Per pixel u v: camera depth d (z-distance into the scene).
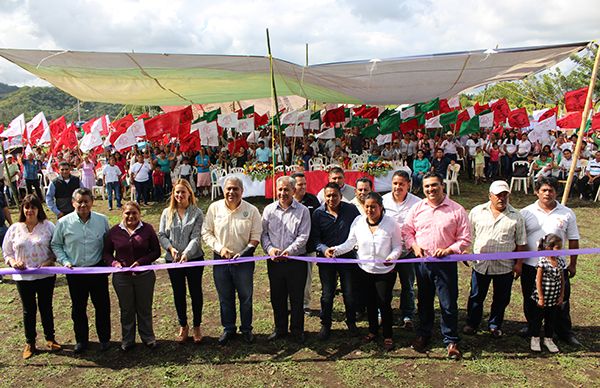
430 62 8.27
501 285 4.24
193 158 14.41
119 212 11.49
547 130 14.29
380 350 4.26
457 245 3.90
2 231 6.37
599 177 11.15
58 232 4.14
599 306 5.14
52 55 7.54
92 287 4.23
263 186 11.80
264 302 5.52
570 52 7.70
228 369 4.02
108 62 8.01
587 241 7.89
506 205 4.12
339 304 5.40
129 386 3.81
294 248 4.24
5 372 4.04
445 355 4.12
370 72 8.86
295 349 4.33
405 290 4.64
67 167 7.12
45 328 4.34
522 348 4.21
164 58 7.93
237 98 12.53
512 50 7.65
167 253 4.34
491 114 13.14
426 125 13.23
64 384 3.85
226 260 4.18
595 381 3.68
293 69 8.73
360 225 4.25
